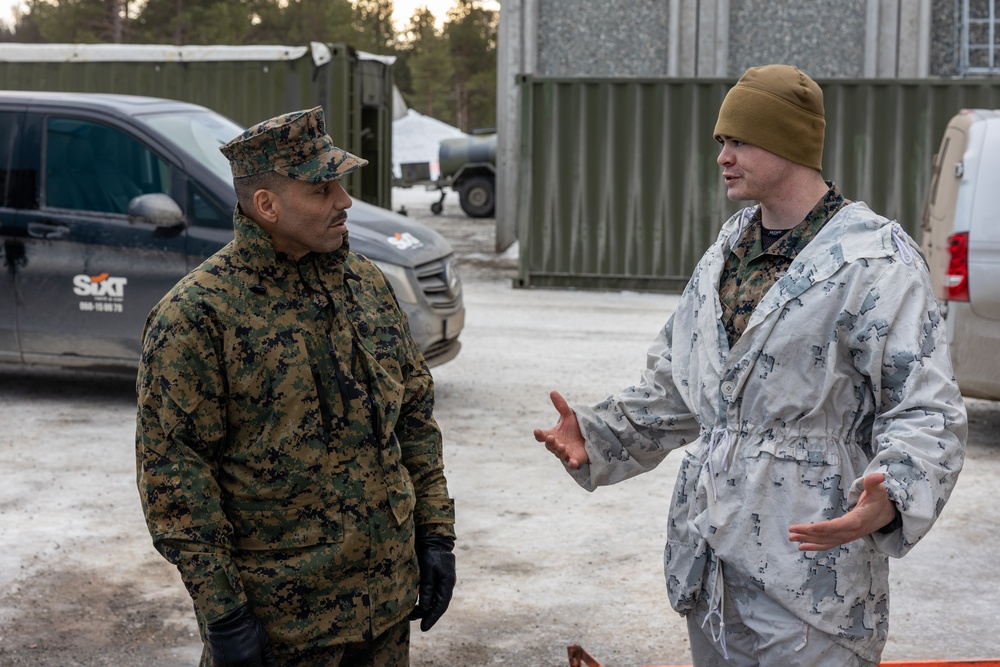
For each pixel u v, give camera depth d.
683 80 12.54
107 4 56.19
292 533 2.24
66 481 5.75
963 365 6.32
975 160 6.33
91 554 4.75
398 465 2.37
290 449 2.23
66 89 14.60
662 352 2.67
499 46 16.61
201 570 2.16
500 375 8.40
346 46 14.04
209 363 2.18
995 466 6.23
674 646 3.94
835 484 2.30
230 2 57.50
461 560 4.73
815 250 2.34
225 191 6.83
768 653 2.36
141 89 14.48
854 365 2.30
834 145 12.62
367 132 15.43
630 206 12.85
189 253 6.83
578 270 13.05
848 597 2.30
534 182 12.96
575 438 2.63
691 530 2.41
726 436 2.38
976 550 4.93
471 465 6.09
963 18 15.29
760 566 2.33
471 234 21.34
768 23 15.70
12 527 5.06
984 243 6.23
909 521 2.11
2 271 7.13
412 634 4.02
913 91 12.43
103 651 3.87
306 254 2.30
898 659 3.85
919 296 2.26
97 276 6.99
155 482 2.17
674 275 12.89
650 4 15.87
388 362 2.39
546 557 4.78
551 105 12.80
